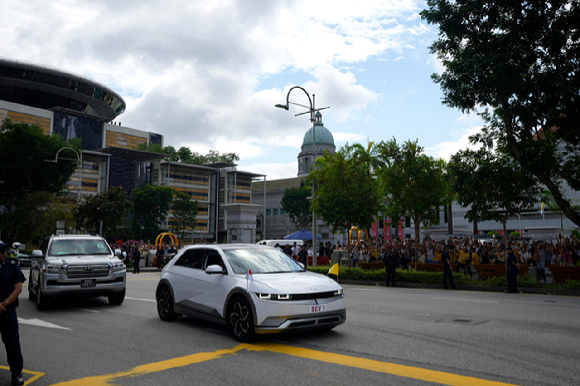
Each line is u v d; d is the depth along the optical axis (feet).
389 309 36.83
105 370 18.57
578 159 61.05
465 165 63.57
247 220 154.20
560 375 17.43
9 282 16.92
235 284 24.35
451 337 24.75
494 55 54.34
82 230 150.00
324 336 24.94
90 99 386.11
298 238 131.75
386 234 154.81
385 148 82.89
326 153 87.04
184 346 22.81
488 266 65.05
